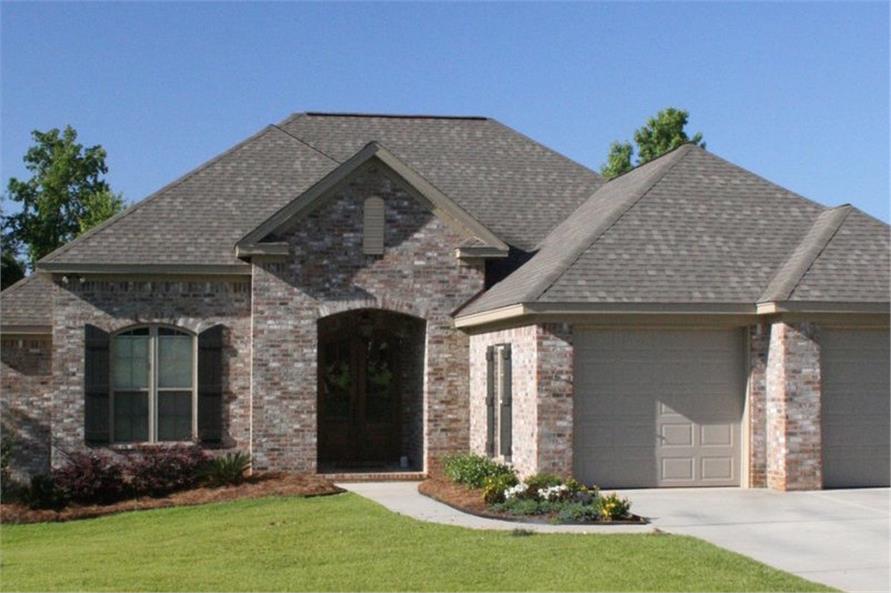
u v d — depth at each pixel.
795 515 15.98
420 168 25.98
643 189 21.47
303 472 21.12
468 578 11.91
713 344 19.25
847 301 18.47
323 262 21.36
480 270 21.94
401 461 23.08
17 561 14.35
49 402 22.97
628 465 18.86
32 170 53.03
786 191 22.14
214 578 12.38
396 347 23.95
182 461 20.03
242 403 21.48
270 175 24.05
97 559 14.03
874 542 13.95
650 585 11.48
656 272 19.12
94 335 21.08
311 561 13.16
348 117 27.86
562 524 15.26
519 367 19.23
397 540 14.20
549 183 26.19
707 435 19.14
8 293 23.38
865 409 19.20
